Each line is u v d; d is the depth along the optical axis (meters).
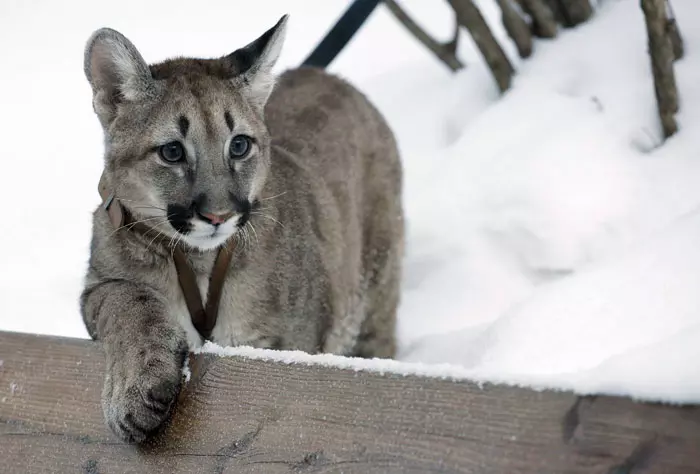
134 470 3.88
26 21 17.03
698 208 6.71
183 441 3.86
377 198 8.19
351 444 3.32
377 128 8.38
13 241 10.21
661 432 2.67
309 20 15.32
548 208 7.79
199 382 4.02
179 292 5.94
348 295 7.61
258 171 6.04
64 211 10.82
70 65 15.11
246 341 6.21
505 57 9.16
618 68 8.52
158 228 5.78
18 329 8.47
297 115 7.64
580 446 2.82
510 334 6.14
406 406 3.28
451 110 9.65
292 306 6.41
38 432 4.23
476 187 8.36
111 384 4.28
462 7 8.95
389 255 8.22
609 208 7.58
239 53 6.22
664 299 5.66
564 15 9.31
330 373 3.56
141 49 14.51
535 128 8.40
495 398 3.09
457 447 3.09
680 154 7.64
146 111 5.75
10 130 13.02
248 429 3.66
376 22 14.41
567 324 5.95
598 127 8.09
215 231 5.61
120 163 5.80
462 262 8.19
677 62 8.30
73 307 8.79
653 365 2.79
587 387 2.87
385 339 8.20
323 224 7.00
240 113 5.88
